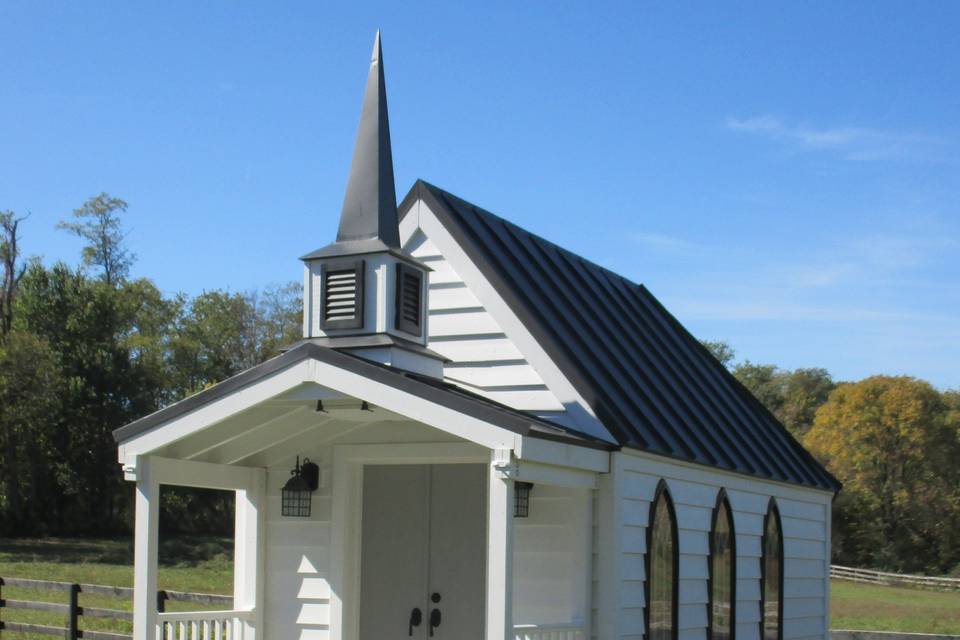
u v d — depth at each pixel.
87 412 50.69
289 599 11.03
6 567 34.84
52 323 52.41
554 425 9.72
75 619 15.08
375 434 10.77
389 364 9.52
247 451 10.23
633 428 10.47
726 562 12.80
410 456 10.55
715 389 15.57
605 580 9.82
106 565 38.19
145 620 8.98
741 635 13.16
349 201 10.30
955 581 45.94
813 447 61.47
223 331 63.78
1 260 52.53
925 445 57.44
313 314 10.09
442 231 11.38
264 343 64.31
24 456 47.66
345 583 10.82
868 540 57.78
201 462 10.25
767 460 14.48
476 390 10.83
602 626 9.78
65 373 50.91
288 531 11.16
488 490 10.98
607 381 11.23
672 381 13.70
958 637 17.00
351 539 10.96
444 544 11.06
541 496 10.19
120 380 52.16
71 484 49.78
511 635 7.86
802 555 15.77
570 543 9.97
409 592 11.09
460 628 10.84
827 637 16.69
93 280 58.75
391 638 11.05
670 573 11.19
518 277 11.74
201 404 8.84
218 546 45.38
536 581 10.07
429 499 11.20
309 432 10.77
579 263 14.93
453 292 11.22
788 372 85.44
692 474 11.83
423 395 8.16
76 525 51.09
